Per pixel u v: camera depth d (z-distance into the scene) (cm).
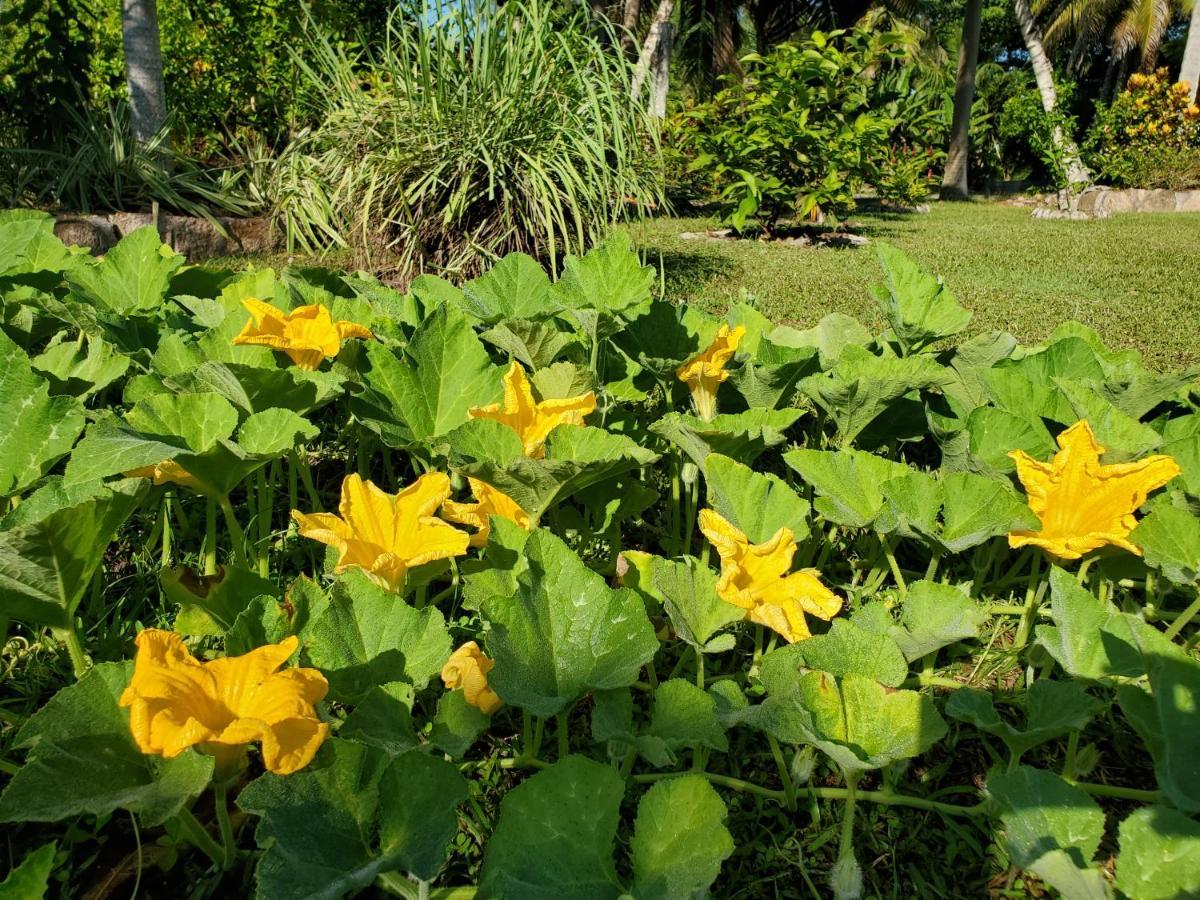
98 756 59
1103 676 71
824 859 71
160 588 96
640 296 123
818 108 500
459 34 245
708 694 68
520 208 233
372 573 72
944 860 72
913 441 132
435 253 251
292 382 96
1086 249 478
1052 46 1442
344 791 60
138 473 83
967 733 84
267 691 57
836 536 112
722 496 88
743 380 112
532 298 126
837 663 71
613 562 100
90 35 376
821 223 555
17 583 66
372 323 120
